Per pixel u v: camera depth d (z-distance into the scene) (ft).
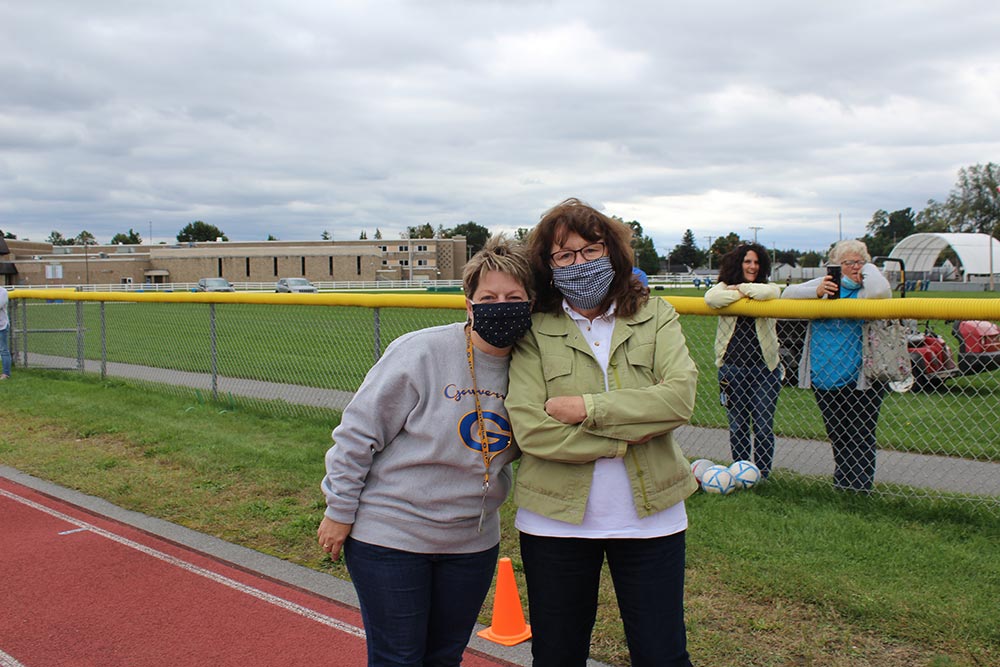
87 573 14.92
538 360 7.95
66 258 287.07
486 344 7.99
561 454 7.55
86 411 29.37
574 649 8.18
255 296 28.45
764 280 18.74
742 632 11.59
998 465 20.75
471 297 7.97
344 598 13.67
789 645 11.16
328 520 8.13
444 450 7.91
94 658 11.66
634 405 7.44
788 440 24.26
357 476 8.03
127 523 17.61
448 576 8.34
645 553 7.90
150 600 13.70
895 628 11.39
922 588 12.57
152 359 45.78
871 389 17.19
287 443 24.00
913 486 18.51
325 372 38.09
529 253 8.18
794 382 20.62
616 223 8.02
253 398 31.14
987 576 12.93
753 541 14.76
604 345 8.08
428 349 7.99
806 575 13.07
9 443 24.88
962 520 15.85
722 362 19.11
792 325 18.70
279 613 13.16
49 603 13.60
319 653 11.78
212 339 31.01
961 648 10.79
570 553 7.91
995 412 28.22
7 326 38.60
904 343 16.84
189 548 16.08
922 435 24.67
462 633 8.62
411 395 7.93
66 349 49.85
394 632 8.03
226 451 22.98
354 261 306.76
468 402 7.97
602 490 7.81
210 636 12.34
